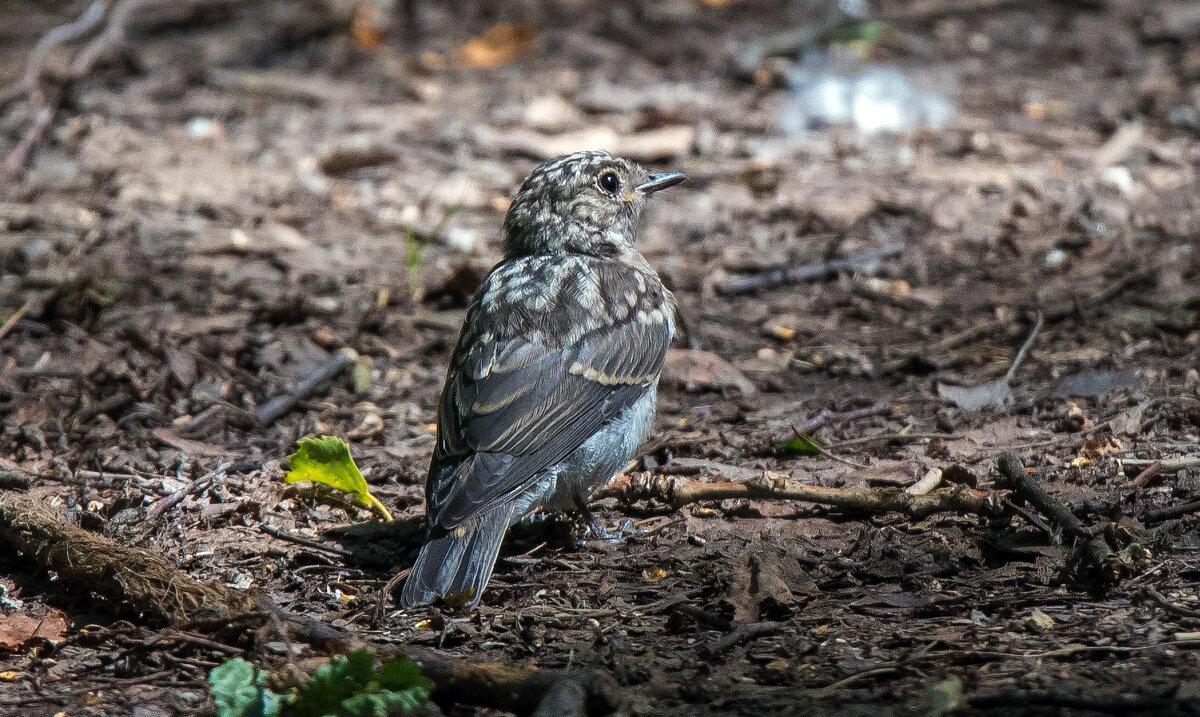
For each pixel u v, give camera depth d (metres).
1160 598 7.68
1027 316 13.13
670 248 15.66
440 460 8.66
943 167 17.62
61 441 11.10
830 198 16.78
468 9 25.92
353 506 9.95
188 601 7.90
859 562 8.56
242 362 13.00
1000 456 9.57
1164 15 23.83
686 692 6.96
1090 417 10.70
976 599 7.98
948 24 24.11
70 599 8.42
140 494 10.03
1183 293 13.24
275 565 8.98
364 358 12.95
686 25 24.39
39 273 14.55
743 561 8.45
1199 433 10.21
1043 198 16.25
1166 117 18.95
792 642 7.56
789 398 11.85
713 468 10.24
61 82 21.72
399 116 20.31
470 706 6.93
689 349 12.92
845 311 13.82
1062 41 22.86
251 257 15.55
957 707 6.57
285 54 23.78
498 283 9.58
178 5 26.67
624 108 20.23
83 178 17.94
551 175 10.31
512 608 8.30
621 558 8.98
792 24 24.20
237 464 10.51
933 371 12.25
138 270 14.87
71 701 7.25
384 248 15.85
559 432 8.84
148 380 12.34
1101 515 8.78
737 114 19.84
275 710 6.62
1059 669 7.02
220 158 18.77
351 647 7.38
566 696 6.58
